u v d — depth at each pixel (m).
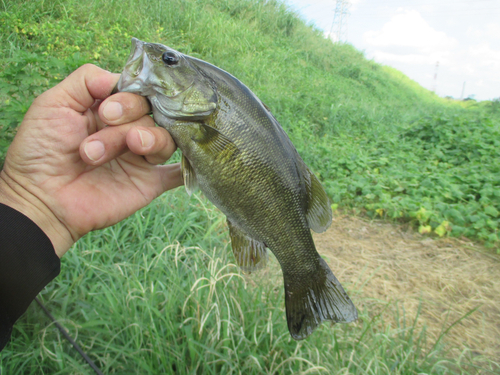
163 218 0.55
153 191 0.31
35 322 0.36
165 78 0.25
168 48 0.26
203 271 0.46
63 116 0.25
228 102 0.27
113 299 0.38
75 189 0.27
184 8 1.61
